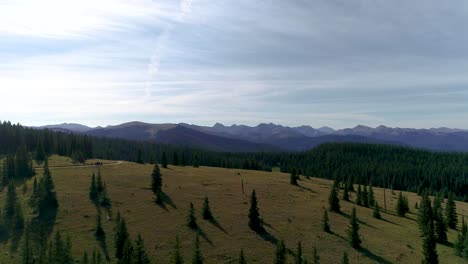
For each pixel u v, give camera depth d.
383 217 105.44
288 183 140.50
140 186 112.88
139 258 60.56
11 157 123.56
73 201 94.69
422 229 87.94
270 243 76.56
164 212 91.38
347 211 107.56
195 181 127.62
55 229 78.69
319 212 102.56
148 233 78.00
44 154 158.50
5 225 79.69
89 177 119.75
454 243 84.69
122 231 70.25
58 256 63.47
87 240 74.31
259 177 148.50
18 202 83.94
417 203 130.62
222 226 84.38
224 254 69.94
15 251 69.94
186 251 70.44
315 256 64.50
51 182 98.69
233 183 129.62
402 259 72.81
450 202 106.56
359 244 78.56
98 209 90.62
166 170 146.00
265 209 99.88
